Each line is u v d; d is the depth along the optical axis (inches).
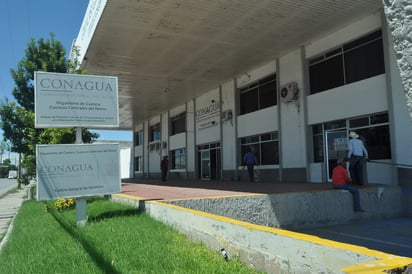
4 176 3969.0
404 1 127.6
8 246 298.0
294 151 712.4
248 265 200.8
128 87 1005.2
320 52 666.2
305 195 454.0
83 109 372.2
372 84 561.6
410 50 126.0
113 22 596.7
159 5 542.3
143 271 196.4
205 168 1079.0
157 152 1455.5
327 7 548.4
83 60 772.0
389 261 128.6
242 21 597.9
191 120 1160.2
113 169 374.6
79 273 199.2
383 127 548.4
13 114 708.0
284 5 543.8
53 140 529.7
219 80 943.0
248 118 866.1
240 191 502.0
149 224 314.8
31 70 705.6
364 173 512.4
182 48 714.8
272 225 433.7
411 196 493.4
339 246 149.2
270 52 737.6
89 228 319.0
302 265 164.6
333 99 631.2
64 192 350.9
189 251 232.4
